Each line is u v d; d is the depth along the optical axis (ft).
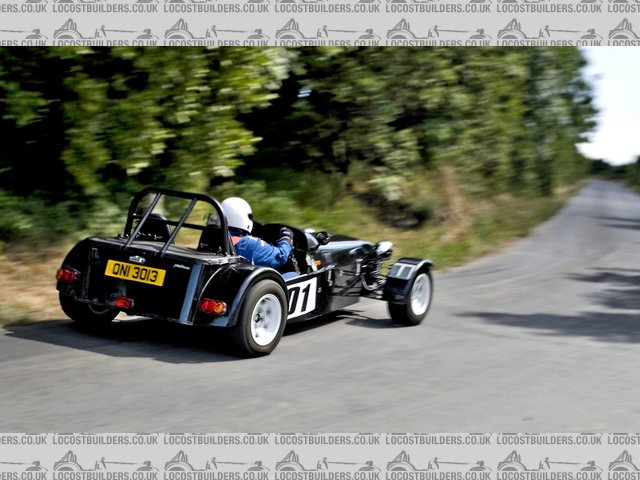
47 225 74.84
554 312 72.02
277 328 49.93
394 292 60.39
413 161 126.72
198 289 46.65
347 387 43.73
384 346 54.49
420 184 148.97
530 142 232.32
